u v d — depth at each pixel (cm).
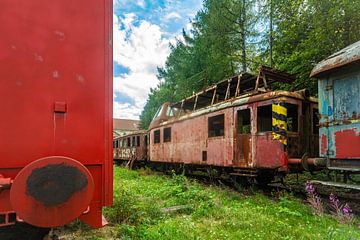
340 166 496
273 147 619
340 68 500
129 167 1717
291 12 1187
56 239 239
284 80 841
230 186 808
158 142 1318
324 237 341
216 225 399
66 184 195
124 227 367
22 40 204
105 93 233
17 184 182
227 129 777
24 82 203
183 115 1082
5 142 193
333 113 515
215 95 1009
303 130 665
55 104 212
